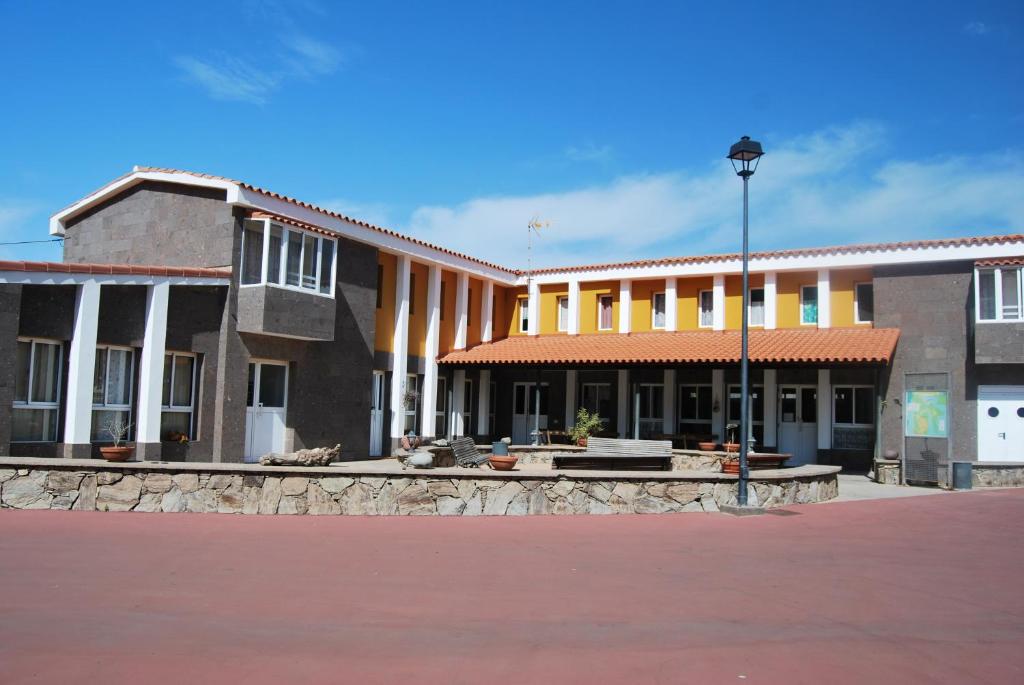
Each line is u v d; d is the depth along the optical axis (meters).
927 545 10.66
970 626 6.73
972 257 21.16
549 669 5.38
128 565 8.29
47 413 14.86
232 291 17.52
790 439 24.64
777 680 5.25
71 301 15.00
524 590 7.66
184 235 18.17
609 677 5.24
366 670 5.27
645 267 26.17
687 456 21.84
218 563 8.52
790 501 14.71
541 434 26.22
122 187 19.14
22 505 12.17
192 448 16.95
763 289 24.88
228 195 17.33
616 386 27.09
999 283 20.41
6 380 13.81
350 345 20.89
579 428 25.02
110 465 12.21
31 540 9.54
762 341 23.09
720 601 7.41
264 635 6.00
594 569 8.71
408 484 12.53
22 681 4.89
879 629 6.57
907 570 9.01
